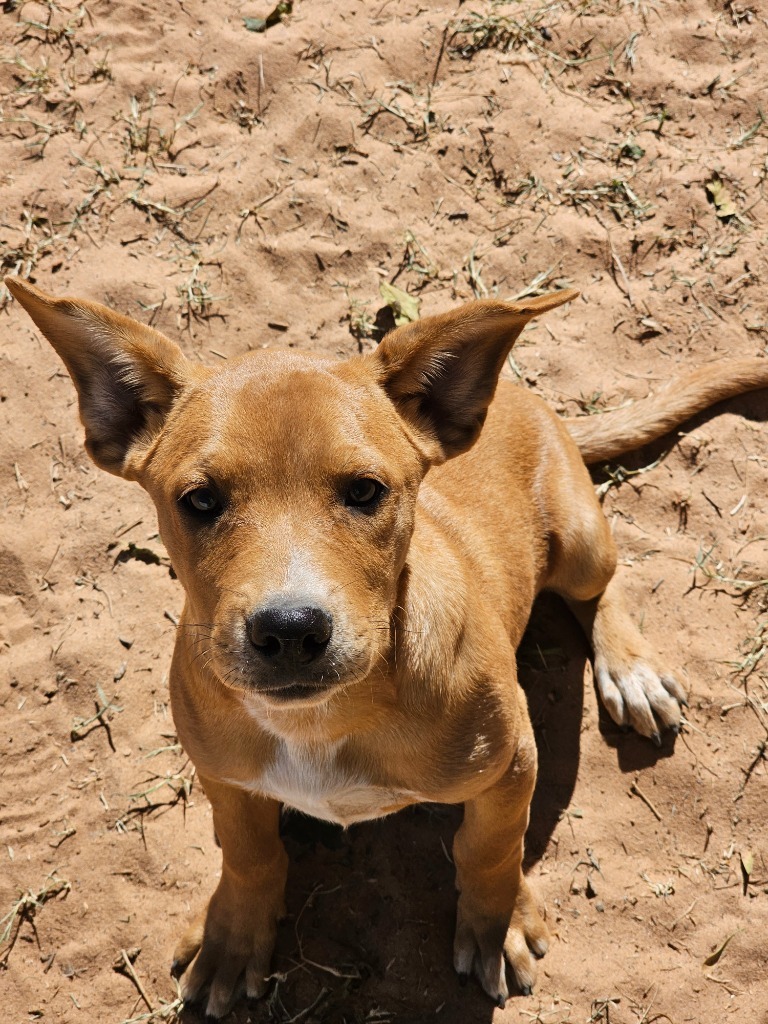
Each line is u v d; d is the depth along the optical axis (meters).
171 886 0.88
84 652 0.94
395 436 0.74
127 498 0.99
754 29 1.16
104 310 0.75
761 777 0.90
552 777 0.91
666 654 0.94
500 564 0.84
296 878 0.88
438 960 0.86
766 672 0.93
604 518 0.93
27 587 0.96
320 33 1.17
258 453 0.71
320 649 0.69
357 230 1.08
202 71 1.16
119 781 0.91
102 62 1.16
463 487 0.85
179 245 1.08
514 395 0.90
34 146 1.12
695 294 1.05
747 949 0.86
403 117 1.12
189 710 0.77
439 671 0.75
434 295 1.06
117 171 1.10
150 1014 0.85
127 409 0.77
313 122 1.12
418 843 0.89
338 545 0.71
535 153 1.11
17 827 0.90
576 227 1.08
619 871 0.88
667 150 1.10
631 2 1.18
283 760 0.77
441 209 1.09
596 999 0.85
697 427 1.01
